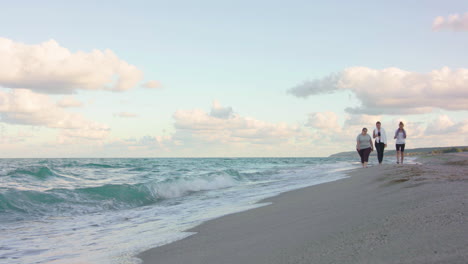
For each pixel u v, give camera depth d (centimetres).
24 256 397
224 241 370
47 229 564
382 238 263
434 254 205
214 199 860
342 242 277
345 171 1452
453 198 376
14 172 1422
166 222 570
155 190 978
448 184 531
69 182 1345
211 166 2923
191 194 1025
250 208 625
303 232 346
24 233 533
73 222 626
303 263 242
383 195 516
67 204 769
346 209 443
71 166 2362
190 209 713
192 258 314
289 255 270
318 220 400
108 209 779
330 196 626
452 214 294
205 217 573
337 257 239
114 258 351
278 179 1395
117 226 573
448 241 224
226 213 593
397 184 640
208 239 393
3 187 1086
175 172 1964
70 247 431
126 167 2523
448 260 191
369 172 1106
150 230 506
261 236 364
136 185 939
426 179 661
